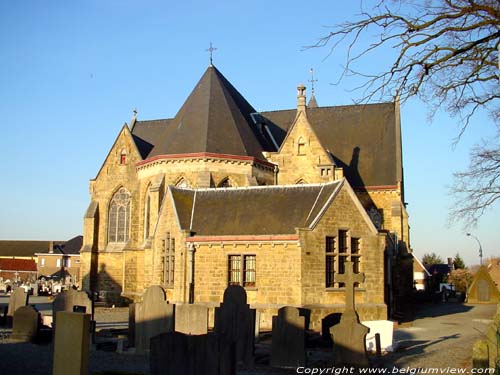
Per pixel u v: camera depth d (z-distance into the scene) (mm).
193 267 34188
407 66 17891
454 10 17078
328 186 35000
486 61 18234
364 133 56656
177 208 36656
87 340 11859
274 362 20234
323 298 31953
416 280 97062
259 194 36875
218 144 45688
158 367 14812
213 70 51250
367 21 17297
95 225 51906
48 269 111562
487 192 26047
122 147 52438
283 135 56469
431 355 22031
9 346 23750
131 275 47781
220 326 21312
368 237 33812
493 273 103000
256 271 32719
